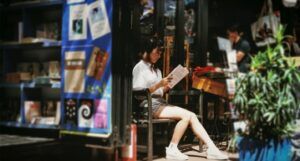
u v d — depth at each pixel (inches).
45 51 186.9
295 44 245.6
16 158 162.1
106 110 149.1
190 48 234.4
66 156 167.2
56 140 173.2
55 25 181.3
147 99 167.9
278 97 137.6
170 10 221.0
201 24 236.7
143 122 167.2
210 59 275.3
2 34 194.4
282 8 265.4
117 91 149.9
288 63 140.3
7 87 188.7
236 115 147.4
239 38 216.7
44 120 171.3
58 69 173.2
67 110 159.6
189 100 220.4
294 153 150.5
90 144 154.4
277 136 139.7
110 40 148.3
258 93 139.6
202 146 186.7
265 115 136.6
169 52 212.8
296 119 151.3
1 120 185.5
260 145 141.3
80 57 156.6
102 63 150.5
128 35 153.9
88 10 155.0
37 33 182.9
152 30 206.4
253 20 279.6
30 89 181.6
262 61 141.6
